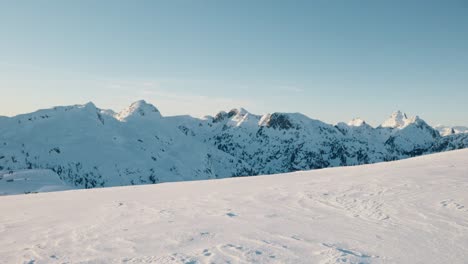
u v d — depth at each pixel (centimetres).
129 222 1491
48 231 1424
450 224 1198
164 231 1300
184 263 950
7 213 1956
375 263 895
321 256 961
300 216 1440
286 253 998
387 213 1391
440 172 2333
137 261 990
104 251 1098
